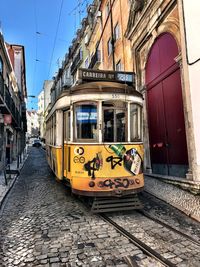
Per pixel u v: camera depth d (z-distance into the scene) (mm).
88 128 6215
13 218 5895
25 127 42469
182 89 8336
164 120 9906
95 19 20172
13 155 23250
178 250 4035
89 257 3883
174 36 8906
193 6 7617
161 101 10125
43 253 4047
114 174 6008
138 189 6043
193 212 5762
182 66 8352
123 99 6371
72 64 28906
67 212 6156
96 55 19734
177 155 9023
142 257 3844
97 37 20703
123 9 14562
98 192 5742
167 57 9578
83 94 6316
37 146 54281
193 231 4836
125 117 6391
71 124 6391
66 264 3693
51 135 10406
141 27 11461
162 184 8812
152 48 10805
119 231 4844
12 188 9625
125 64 14203
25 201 7484
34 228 5164
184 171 8570
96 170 5957
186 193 7363
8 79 18609
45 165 17859
